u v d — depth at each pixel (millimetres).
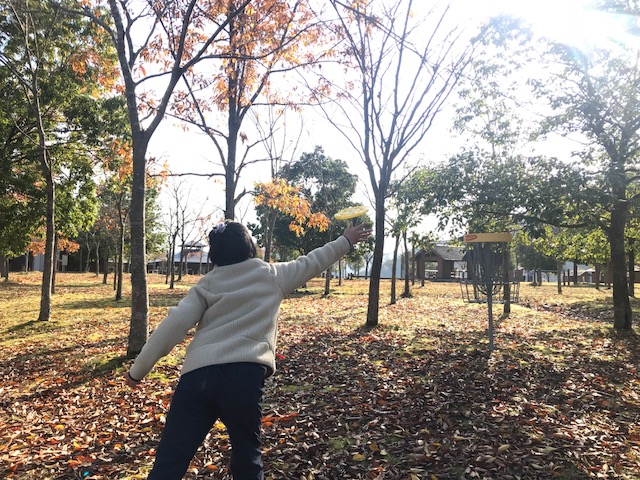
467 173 9828
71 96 14391
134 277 7465
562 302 20312
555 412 4645
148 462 3725
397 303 18703
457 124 11266
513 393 5258
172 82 7203
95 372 6809
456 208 10172
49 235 13344
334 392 5418
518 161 9641
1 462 3816
